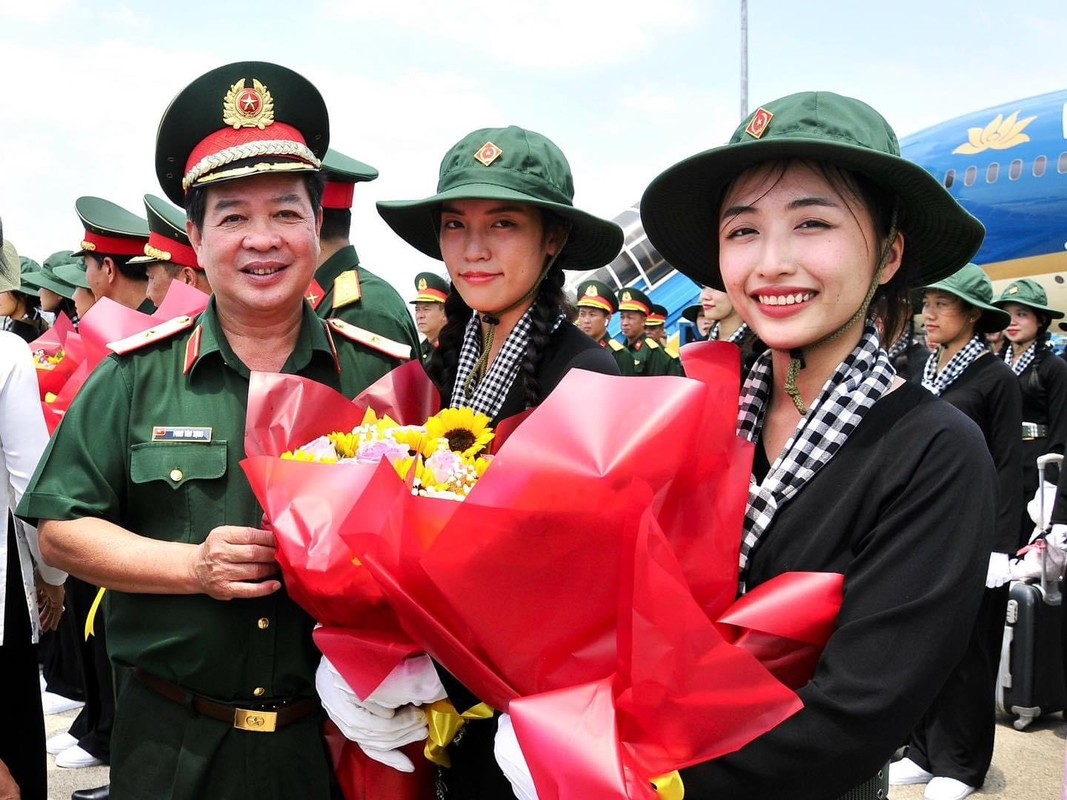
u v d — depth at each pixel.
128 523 1.85
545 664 1.29
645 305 10.16
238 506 1.78
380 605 1.48
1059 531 3.32
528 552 1.24
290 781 1.76
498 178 1.90
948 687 3.49
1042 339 5.46
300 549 1.47
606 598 1.26
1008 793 3.49
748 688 1.11
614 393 1.26
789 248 1.28
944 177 15.59
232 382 1.85
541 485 1.21
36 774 2.34
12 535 2.28
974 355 3.90
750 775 1.14
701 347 1.54
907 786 3.56
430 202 1.94
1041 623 4.11
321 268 2.99
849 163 1.26
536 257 1.98
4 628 2.24
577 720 1.13
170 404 1.83
